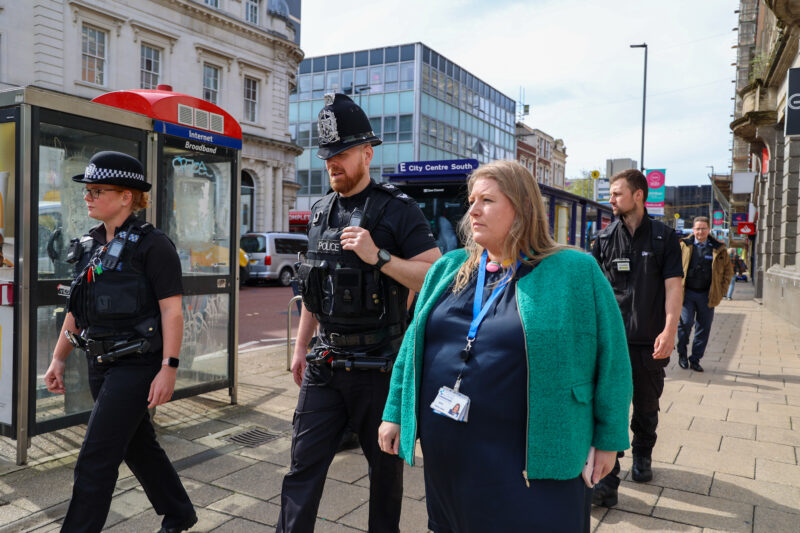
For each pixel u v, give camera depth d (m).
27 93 3.58
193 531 2.92
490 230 1.72
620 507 3.31
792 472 3.83
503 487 1.62
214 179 5.13
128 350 2.47
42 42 18.73
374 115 39.44
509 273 1.74
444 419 1.72
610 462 1.73
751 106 16.02
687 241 7.15
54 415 4.05
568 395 1.62
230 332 5.18
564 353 1.61
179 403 5.20
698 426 4.80
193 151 4.84
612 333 1.70
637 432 3.65
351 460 3.94
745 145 38.25
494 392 1.65
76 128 3.89
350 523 3.05
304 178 41.97
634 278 3.42
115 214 2.56
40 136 3.91
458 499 1.71
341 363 2.38
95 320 2.50
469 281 1.83
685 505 3.34
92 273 2.50
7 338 3.77
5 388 3.78
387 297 2.45
